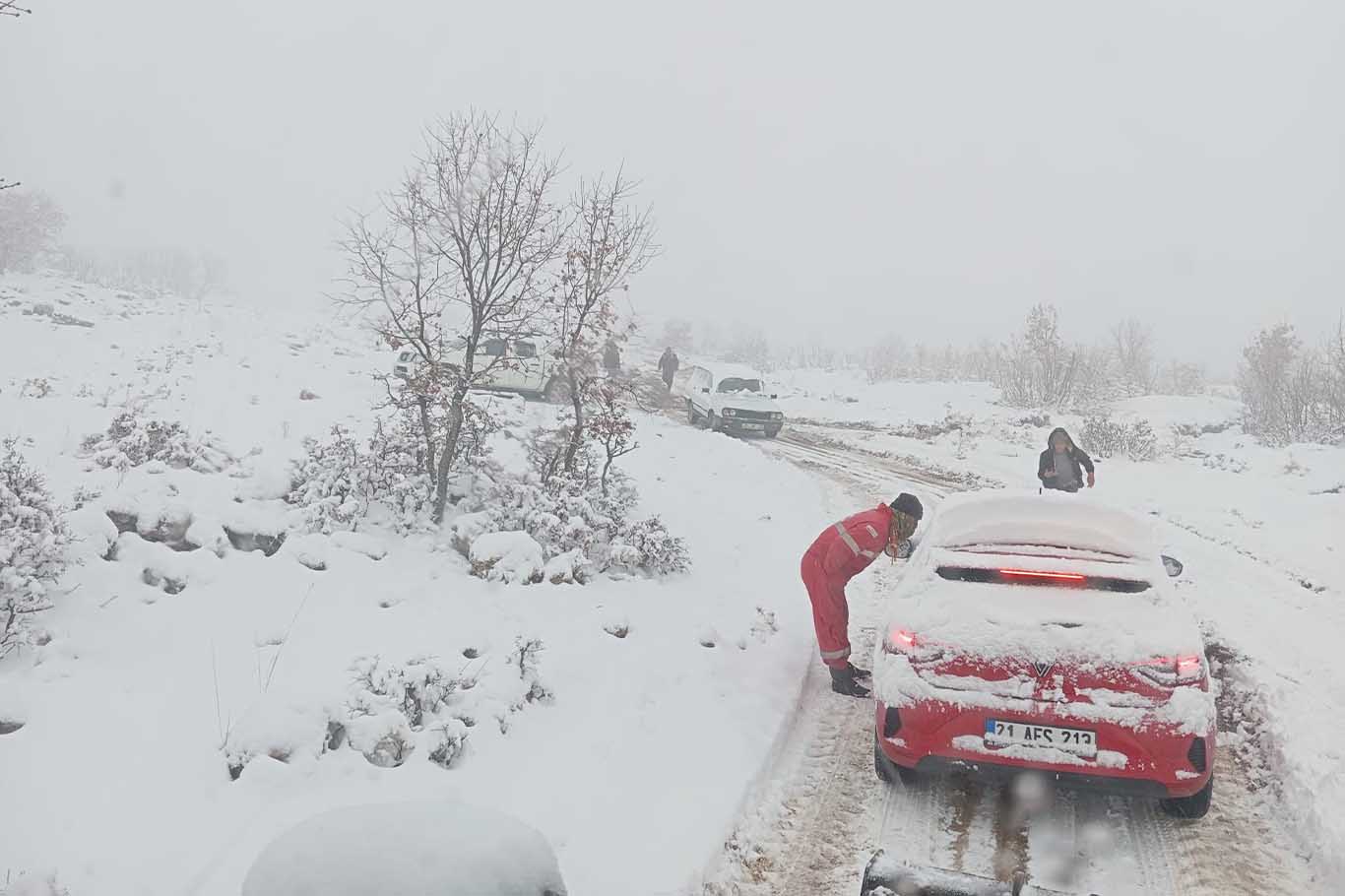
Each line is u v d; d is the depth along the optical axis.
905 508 6.68
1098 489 16.12
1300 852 4.69
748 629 7.90
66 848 3.97
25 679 5.30
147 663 5.71
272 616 6.51
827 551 6.76
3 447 8.64
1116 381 32.81
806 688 7.03
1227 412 26.28
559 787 4.98
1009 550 5.34
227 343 19.80
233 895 3.79
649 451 16.34
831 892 4.36
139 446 8.75
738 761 5.56
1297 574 10.45
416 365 9.18
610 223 9.25
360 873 2.43
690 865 4.39
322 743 4.89
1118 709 4.55
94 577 6.42
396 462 8.83
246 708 5.31
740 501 13.43
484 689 5.78
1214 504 14.70
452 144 8.51
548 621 7.12
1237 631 8.27
